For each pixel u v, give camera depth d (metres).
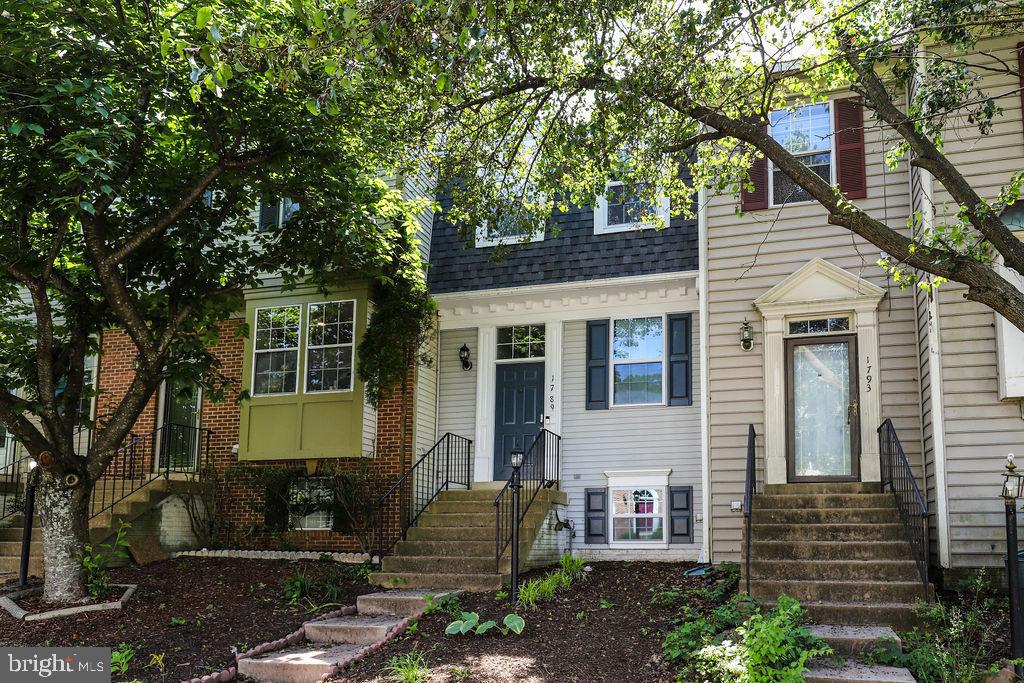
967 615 8.66
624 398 14.66
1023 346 10.82
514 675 8.12
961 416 11.11
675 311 14.55
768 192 13.43
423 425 15.09
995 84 11.70
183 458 16.23
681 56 10.13
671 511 14.02
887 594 9.58
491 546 12.18
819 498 11.68
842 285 12.80
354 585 12.03
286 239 12.96
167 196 11.96
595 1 10.02
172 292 12.30
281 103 10.88
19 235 11.01
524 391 15.23
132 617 10.47
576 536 14.41
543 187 11.43
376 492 14.55
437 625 9.81
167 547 14.38
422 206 14.48
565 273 15.11
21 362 12.08
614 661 8.46
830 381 12.92
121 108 9.96
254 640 9.67
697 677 7.84
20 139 9.86
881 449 12.07
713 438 13.08
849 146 13.20
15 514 14.50
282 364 15.40
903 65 11.27
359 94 10.74
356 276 14.83
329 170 12.21
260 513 15.08
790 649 7.80
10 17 9.56
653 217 12.39
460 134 11.87
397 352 14.63
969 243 9.45
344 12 7.60
